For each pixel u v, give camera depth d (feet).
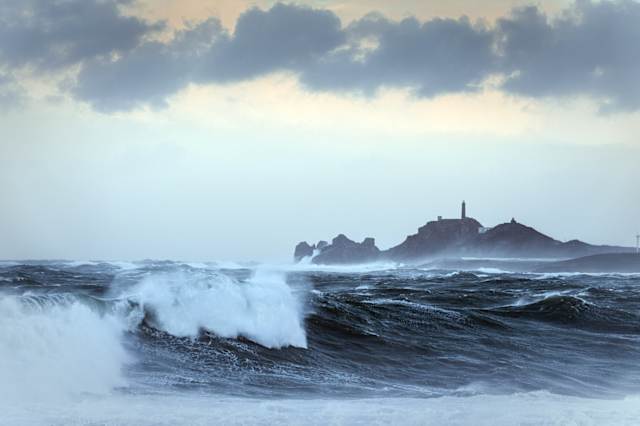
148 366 220.02
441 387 230.07
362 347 285.84
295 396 194.39
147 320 255.29
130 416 144.77
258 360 247.29
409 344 297.53
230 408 158.71
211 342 253.85
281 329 276.82
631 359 296.71
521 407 167.53
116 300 256.11
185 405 163.53
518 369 260.21
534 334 344.69
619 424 149.07
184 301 268.62
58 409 151.02
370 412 155.74
